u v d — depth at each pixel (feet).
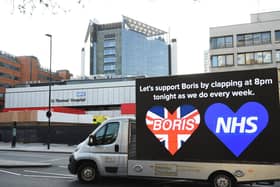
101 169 33.63
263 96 28.66
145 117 32.45
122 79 253.65
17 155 74.08
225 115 29.63
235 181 28.78
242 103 29.22
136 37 445.78
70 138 120.37
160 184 34.35
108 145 33.83
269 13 230.89
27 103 253.65
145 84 32.81
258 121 28.53
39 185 32.86
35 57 426.51
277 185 34.50
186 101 31.09
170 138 31.24
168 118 31.58
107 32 440.45
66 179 37.09
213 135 29.78
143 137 32.27
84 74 451.53
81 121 154.92
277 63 205.05
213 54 219.61
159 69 459.32
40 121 136.98
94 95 237.25
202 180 29.66
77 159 34.71
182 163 30.48
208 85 30.50
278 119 28.02
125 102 229.45
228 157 29.12
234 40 215.92
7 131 133.49
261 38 210.59
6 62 383.24
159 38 475.72
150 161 31.71
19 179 36.76
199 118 30.42
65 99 242.99
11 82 389.39
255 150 28.37
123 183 34.50
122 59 428.15
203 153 29.94
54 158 67.21
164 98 31.94
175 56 476.95
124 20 438.40
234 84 29.63
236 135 29.04
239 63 213.25
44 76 435.12
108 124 34.53
